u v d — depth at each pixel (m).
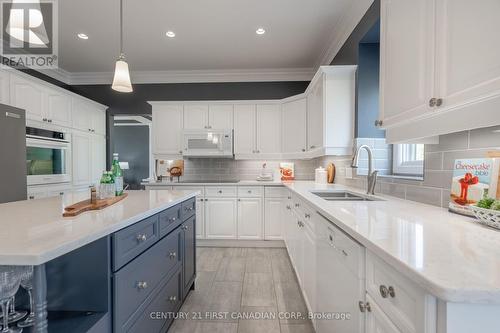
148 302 1.30
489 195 1.00
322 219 1.36
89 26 2.73
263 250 3.29
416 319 0.56
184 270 1.94
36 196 2.81
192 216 2.17
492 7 0.73
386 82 1.37
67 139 3.29
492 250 0.66
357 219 1.03
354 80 2.38
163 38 2.98
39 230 0.88
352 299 0.93
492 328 0.49
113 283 0.99
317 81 2.64
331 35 2.91
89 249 0.96
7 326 0.95
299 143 3.38
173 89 4.10
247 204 3.40
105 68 3.87
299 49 3.25
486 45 0.75
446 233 0.82
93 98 4.16
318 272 1.46
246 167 4.00
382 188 1.90
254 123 3.72
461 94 0.84
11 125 2.36
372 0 2.03
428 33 1.01
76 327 0.89
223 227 3.42
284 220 3.22
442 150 1.29
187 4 2.37
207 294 2.13
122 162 7.21
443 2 0.92
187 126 3.74
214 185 3.42
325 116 2.40
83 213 1.17
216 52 3.34
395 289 0.66
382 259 0.72
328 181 3.13
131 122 7.31
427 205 1.37
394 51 1.28
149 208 1.32
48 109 3.01
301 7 2.41
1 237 0.80
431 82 0.99
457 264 0.57
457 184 1.15
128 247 1.10
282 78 3.99
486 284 0.48
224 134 3.66
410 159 1.99
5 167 2.30
